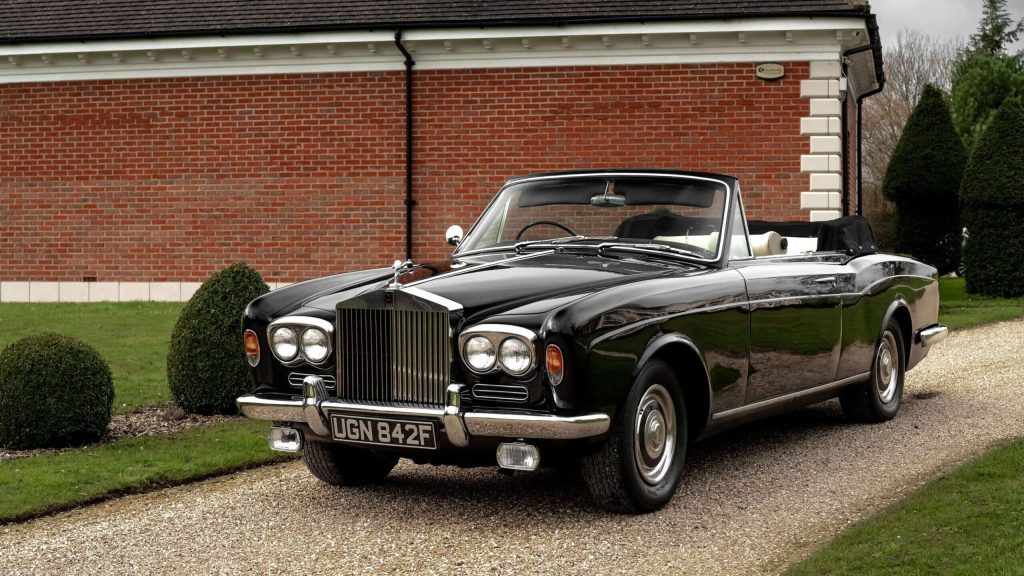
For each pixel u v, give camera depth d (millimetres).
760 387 5250
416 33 14453
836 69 13633
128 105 15609
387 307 4391
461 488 5234
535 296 4430
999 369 8695
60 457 6047
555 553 4051
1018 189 15281
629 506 4504
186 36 14984
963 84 40094
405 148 14867
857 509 4594
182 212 15523
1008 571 3408
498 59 14547
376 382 4445
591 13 14133
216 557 4137
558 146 14477
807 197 13766
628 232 5430
